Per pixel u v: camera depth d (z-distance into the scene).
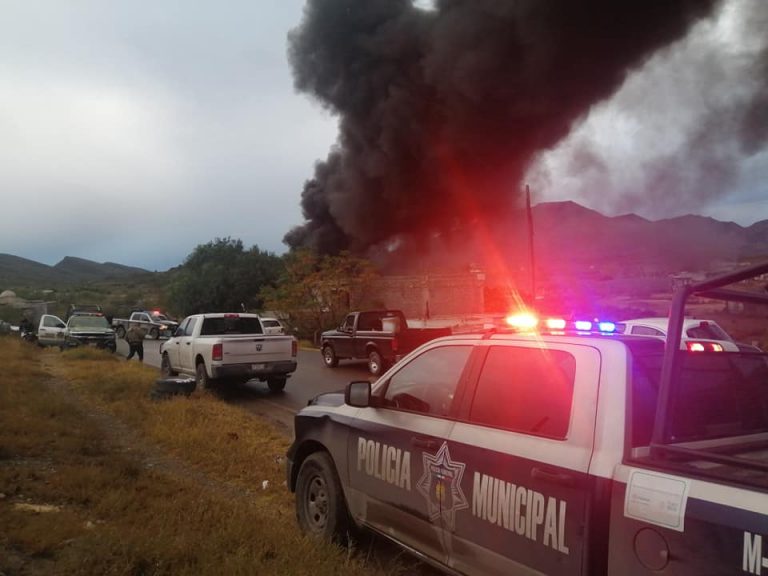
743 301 2.76
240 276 47.66
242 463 7.14
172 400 10.95
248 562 3.89
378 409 4.33
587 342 3.14
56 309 54.44
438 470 3.62
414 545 3.84
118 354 25.38
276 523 4.85
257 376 13.23
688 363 3.08
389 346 16.36
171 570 3.86
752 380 3.27
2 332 32.28
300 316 31.88
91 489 5.53
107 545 3.99
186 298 47.91
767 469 2.18
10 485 5.54
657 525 2.44
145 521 4.75
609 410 2.84
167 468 6.93
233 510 5.02
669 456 2.56
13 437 7.30
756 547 2.14
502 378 3.49
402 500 3.91
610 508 2.64
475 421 3.54
